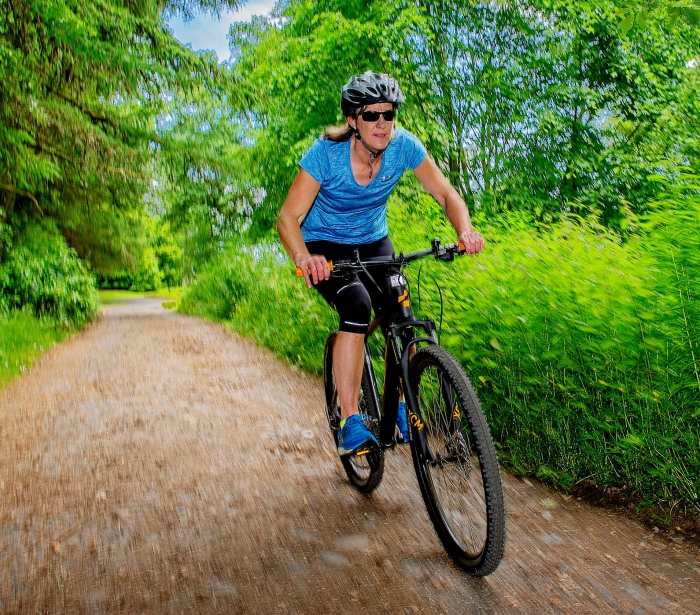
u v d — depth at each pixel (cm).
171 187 1585
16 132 1095
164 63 1098
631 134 1247
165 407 556
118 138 1370
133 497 347
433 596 241
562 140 1188
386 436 306
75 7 947
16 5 908
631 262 338
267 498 344
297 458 408
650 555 263
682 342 290
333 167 289
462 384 243
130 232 2003
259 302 1141
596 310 314
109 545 290
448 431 261
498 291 378
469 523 259
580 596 236
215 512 326
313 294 798
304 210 294
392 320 297
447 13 1202
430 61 1182
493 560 235
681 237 298
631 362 306
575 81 1212
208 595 247
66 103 1226
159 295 5172
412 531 297
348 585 252
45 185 1391
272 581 256
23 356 817
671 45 1168
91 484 367
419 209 654
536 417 359
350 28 1145
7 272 1312
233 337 1071
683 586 239
